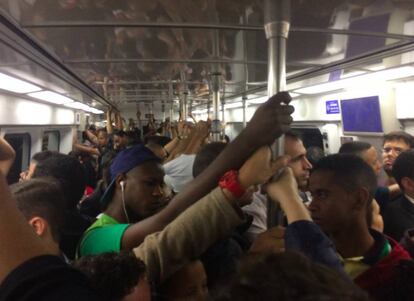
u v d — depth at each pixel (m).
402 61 2.65
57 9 1.48
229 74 3.25
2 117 3.46
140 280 0.76
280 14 1.14
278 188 0.85
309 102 5.38
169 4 1.46
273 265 0.33
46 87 3.58
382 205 1.75
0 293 0.43
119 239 0.97
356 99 4.23
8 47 1.98
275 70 1.16
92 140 6.57
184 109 5.76
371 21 1.68
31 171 1.59
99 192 2.05
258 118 0.75
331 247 0.74
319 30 1.82
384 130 3.79
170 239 0.83
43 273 0.44
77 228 1.28
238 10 1.51
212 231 0.80
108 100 5.93
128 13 1.56
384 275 0.84
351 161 0.97
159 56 2.43
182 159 2.31
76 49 2.17
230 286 0.32
